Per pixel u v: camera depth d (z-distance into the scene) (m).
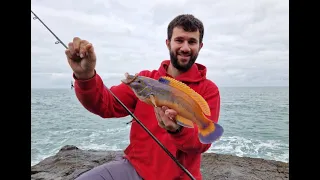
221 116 7.32
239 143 3.97
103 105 0.87
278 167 1.92
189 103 0.76
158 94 0.78
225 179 1.68
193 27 0.88
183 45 0.89
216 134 0.73
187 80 0.91
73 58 0.77
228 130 5.11
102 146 3.62
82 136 4.29
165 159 0.84
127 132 4.57
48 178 1.66
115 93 0.95
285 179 1.72
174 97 0.76
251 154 3.37
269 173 1.80
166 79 0.80
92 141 3.93
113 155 2.11
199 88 0.91
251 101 14.15
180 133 0.75
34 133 4.56
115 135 4.34
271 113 8.01
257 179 1.70
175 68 0.94
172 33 0.91
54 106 10.60
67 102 13.52
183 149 0.78
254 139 4.27
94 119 6.34
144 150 0.88
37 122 5.84
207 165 1.93
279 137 4.41
